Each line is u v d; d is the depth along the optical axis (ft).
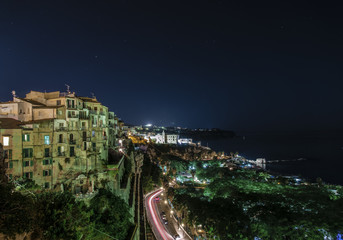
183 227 231.91
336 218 150.30
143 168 367.86
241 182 274.98
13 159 119.24
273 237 146.30
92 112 163.12
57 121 139.33
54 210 70.38
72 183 138.21
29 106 136.36
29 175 125.18
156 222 251.39
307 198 199.41
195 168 520.83
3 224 53.88
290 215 159.02
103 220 111.04
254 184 269.64
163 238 214.07
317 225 141.69
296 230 142.92
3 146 116.57
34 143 128.36
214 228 171.83
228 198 219.82
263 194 215.31
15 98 142.41
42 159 130.82
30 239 62.18
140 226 169.07
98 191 129.29
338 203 176.76
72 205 78.18
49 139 134.62
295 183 381.19
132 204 171.73
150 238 191.11
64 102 144.87
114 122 244.22
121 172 181.98
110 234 102.89
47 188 130.82
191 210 217.15
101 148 163.94
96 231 95.04
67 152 140.97
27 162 125.08
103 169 155.74
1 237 52.34
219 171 434.30
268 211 168.66
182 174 511.81
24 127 127.03
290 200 197.57
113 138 227.40
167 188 360.28
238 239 153.07
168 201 315.58
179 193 298.35
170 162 526.16
